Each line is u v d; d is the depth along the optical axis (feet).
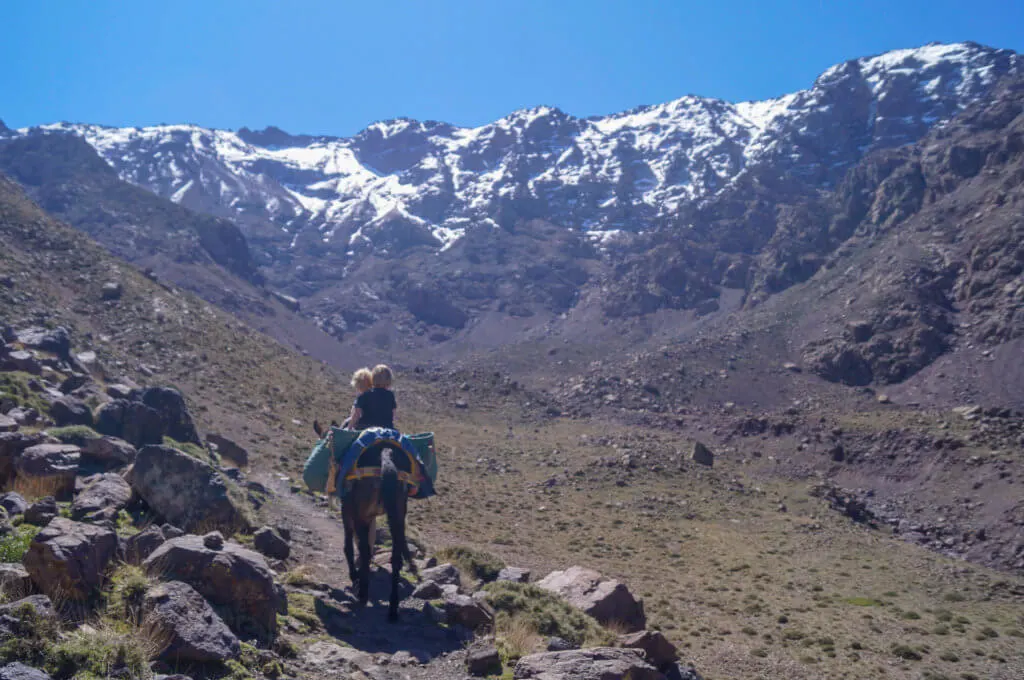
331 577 36.01
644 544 108.27
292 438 124.88
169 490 35.60
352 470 30.27
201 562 24.31
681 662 52.85
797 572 99.81
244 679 20.66
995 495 176.04
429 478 32.91
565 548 97.66
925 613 82.33
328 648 25.08
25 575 20.97
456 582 38.11
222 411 124.98
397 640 27.89
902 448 212.64
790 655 59.47
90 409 56.59
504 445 193.57
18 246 187.01
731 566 97.96
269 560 35.09
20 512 30.42
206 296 563.89
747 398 356.79
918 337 382.22
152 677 18.58
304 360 227.61
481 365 524.93
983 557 150.71
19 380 54.85
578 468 162.91
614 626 38.73
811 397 360.07
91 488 35.14
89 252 202.59
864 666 57.93
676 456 179.63
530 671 24.58
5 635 17.66
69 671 17.70
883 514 179.73
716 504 144.56
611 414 317.01
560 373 490.49
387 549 44.42
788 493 162.09
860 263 499.51
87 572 21.62
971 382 340.80
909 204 562.66
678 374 373.81
